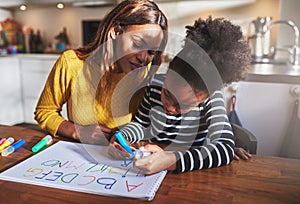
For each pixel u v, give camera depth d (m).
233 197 0.57
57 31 3.56
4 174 0.66
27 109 3.22
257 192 0.59
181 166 0.67
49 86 1.05
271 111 1.74
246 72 0.72
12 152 0.81
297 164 0.73
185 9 2.87
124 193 0.58
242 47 0.70
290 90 1.68
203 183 0.63
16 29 3.67
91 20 3.36
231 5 2.72
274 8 2.60
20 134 0.97
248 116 1.79
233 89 1.76
